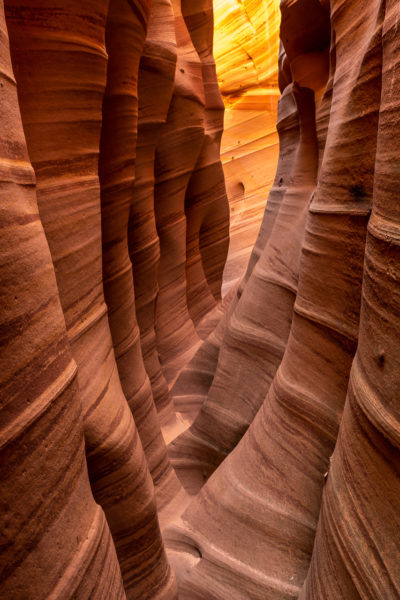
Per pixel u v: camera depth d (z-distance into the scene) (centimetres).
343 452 204
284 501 294
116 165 348
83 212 263
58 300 175
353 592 183
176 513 396
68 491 167
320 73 396
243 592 293
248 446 338
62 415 166
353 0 248
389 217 166
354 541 184
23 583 143
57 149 245
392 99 169
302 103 420
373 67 212
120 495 266
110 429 257
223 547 316
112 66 327
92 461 249
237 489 325
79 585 165
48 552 153
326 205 262
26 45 229
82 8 246
